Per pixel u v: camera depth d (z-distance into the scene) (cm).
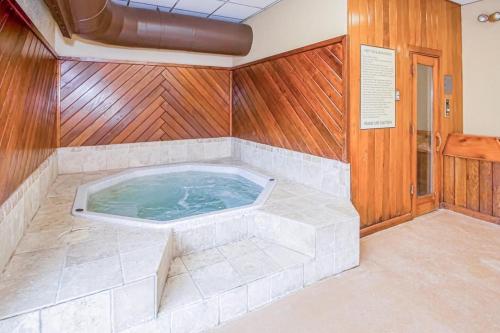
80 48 427
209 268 232
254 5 409
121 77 459
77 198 317
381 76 331
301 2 357
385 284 240
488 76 405
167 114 499
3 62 189
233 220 278
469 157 387
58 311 150
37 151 286
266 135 444
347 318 201
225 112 548
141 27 388
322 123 337
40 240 219
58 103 420
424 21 373
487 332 187
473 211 389
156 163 497
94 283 166
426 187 405
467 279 246
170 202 372
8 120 197
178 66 500
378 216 344
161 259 195
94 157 450
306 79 356
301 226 252
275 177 409
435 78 396
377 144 336
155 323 178
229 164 495
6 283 163
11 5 201
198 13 439
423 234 336
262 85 445
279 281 226
